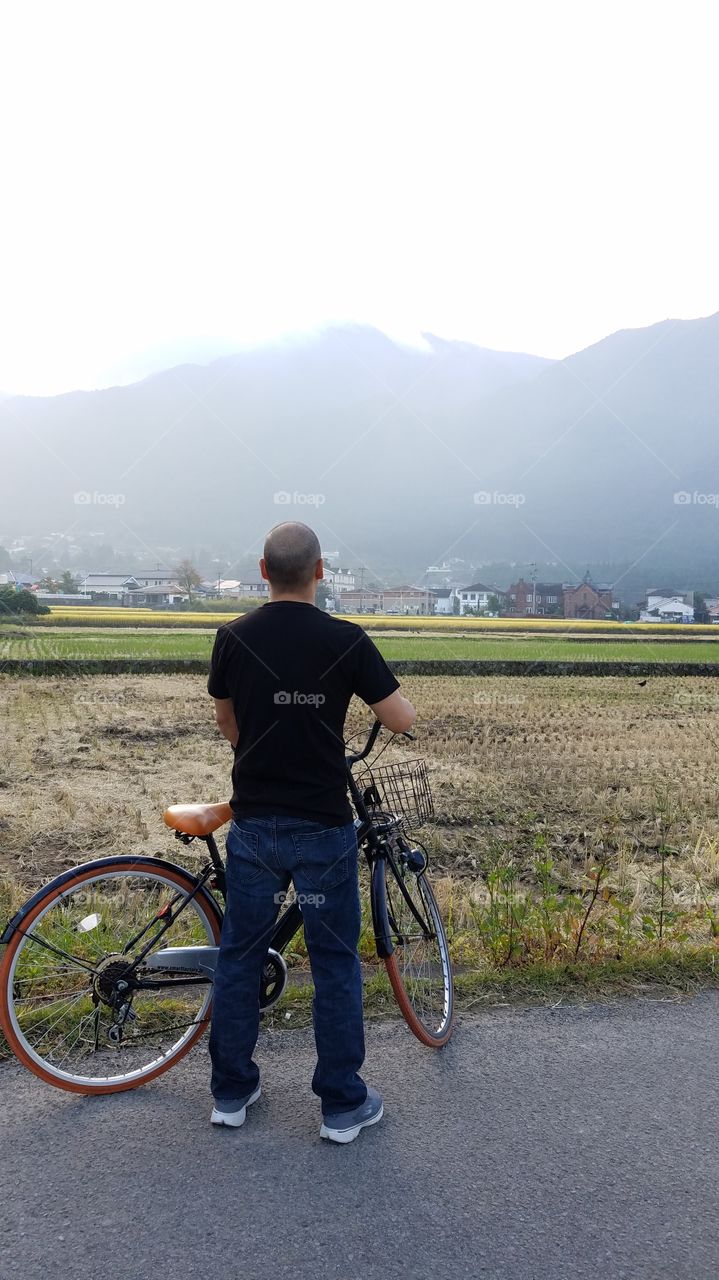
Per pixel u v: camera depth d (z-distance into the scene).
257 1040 2.88
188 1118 2.65
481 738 13.00
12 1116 2.62
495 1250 2.07
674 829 7.44
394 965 2.96
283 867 2.57
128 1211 2.18
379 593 153.50
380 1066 2.94
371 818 3.05
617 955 3.87
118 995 2.84
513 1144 2.51
